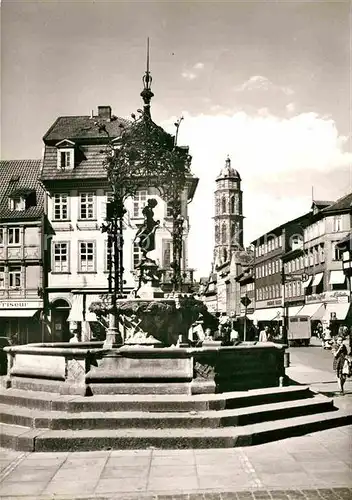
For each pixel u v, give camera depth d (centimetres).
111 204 1797
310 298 5550
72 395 1271
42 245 4747
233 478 921
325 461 1006
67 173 4750
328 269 5184
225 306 9294
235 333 3756
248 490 865
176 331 1734
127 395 1259
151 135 1705
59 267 4759
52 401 1223
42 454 1076
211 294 10131
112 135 4772
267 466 982
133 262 4394
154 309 1659
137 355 1290
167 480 916
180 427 1149
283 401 1348
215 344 2345
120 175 1766
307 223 5738
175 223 1780
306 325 5206
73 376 1294
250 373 1404
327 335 4934
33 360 1406
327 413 1328
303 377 2191
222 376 1341
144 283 1764
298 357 3369
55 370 1338
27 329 4766
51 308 4744
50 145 4891
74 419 1151
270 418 1231
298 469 963
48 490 879
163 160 1722
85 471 969
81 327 4625
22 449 1098
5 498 848
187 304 1703
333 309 5062
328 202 5406
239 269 8669
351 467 970
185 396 1245
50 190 4781
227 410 1211
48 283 4750
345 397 1648
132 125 1712
